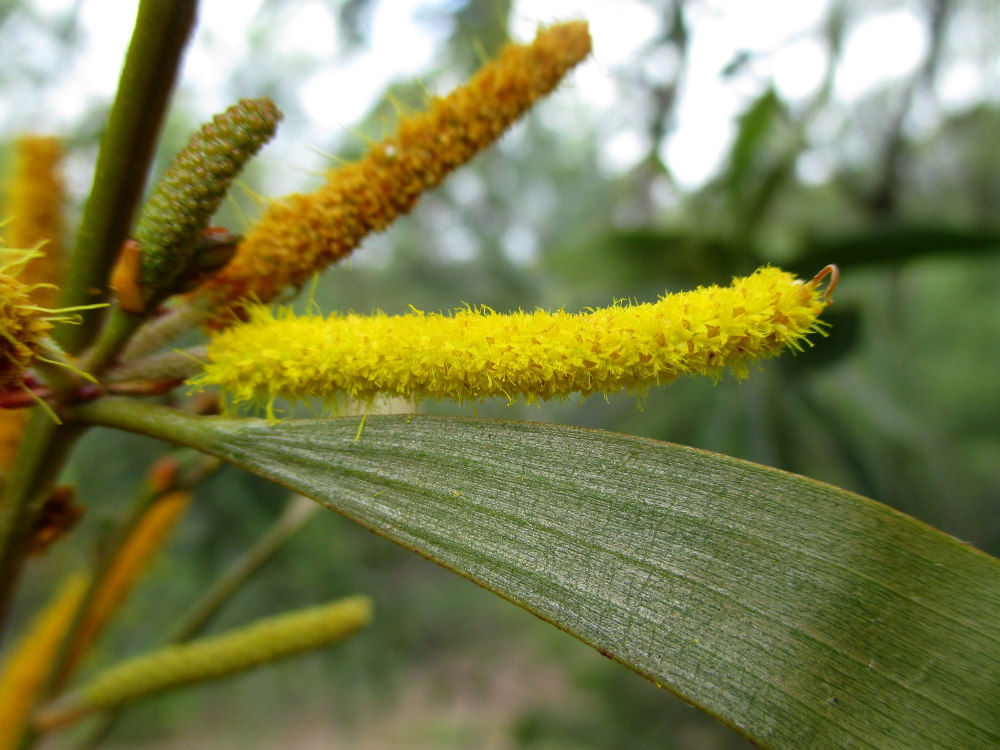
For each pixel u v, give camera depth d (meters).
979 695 0.05
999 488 0.33
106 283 0.06
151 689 0.10
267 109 0.06
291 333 0.06
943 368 0.42
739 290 0.06
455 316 0.06
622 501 0.06
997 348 0.43
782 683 0.05
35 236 0.07
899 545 0.05
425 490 0.06
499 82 0.07
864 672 0.05
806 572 0.05
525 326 0.06
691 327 0.06
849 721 0.05
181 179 0.06
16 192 0.08
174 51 0.05
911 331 0.35
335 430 0.06
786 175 0.22
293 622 0.11
